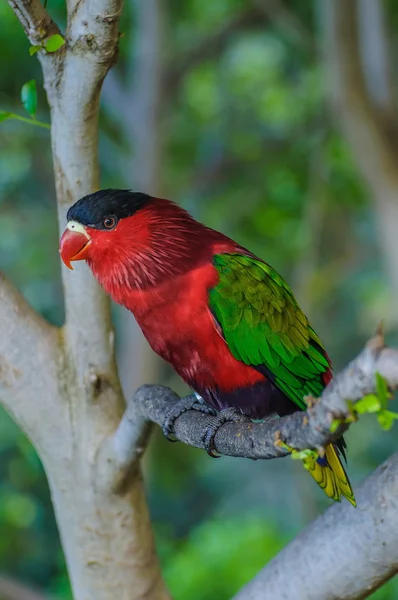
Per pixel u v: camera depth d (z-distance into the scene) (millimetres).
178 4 16656
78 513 5840
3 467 16250
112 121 15875
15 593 10125
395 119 13961
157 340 5691
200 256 5637
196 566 12961
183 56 15836
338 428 3635
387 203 14047
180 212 5738
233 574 12695
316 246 16922
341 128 14188
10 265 17516
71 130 5301
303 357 6008
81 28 4891
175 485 17672
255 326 5719
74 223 5508
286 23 15734
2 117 5266
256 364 5789
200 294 5523
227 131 17688
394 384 3316
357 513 4875
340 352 18953
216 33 16000
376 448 17578
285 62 18234
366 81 13727
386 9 16016
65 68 5055
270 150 17359
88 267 5586
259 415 6023
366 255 19062
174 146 17641
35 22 4930
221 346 5645
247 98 18078
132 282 5461
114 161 16062
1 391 5746
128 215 5461
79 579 6008
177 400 5453
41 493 16562
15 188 17062
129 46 15383
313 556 5055
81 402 5715
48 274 17438
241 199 17312
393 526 4719
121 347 17266
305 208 16781
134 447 5527
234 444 4691
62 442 5738
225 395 5887
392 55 16859
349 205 17109
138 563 5938
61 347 5723
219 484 18766
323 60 14539
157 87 14344
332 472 4941
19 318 5668
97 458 5703
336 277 17594
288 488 18312
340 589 4980
